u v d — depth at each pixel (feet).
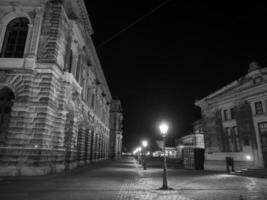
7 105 53.57
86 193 32.35
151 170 81.10
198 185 42.65
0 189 33.71
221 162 84.07
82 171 67.21
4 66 54.39
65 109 61.00
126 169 82.84
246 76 78.02
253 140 72.79
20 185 37.68
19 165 48.06
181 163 127.13
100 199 28.55
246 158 74.08
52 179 46.19
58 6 59.93
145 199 29.17
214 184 44.19
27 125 50.67
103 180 47.65
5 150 48.70
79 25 71.00
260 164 69.51
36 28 57.06
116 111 217.56
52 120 55.47
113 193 32.94
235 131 81.92
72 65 72.90
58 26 58.08
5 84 52.95
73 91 67.72
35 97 52.80
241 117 78.02
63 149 60.39
